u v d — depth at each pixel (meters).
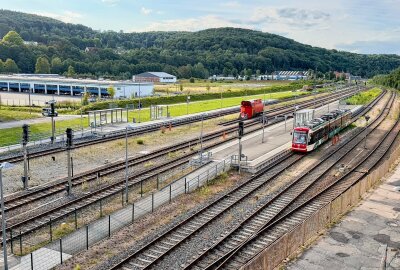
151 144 56.84
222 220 30.16
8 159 45.16
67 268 22.98
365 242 26.50
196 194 35.59
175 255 24.62
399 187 37.56
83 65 198.38
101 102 95.31
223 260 24.02
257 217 30.92
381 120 83.88
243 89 147.50
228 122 76.88
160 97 110.69
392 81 183.00
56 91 133.62
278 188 37.97
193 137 62.28
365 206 32.81
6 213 31.00
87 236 25.17
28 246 25.75
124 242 26.30
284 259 23.47
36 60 198.25
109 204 33.06
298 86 175.12
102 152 51.09
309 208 33.25
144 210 31.48
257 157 47.44
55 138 55.75
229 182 39.28
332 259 24.11
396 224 29.48
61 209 31.70
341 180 41.28
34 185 37.66
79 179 39.28
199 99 122.19
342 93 144.00
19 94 130.62
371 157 51.91
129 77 199.75
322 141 56.91
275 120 78.38
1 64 184.38
